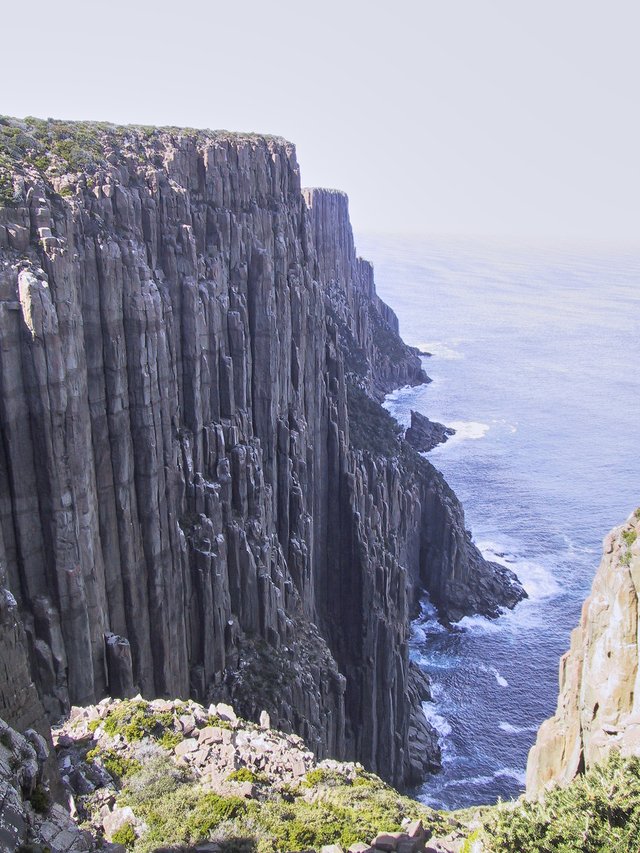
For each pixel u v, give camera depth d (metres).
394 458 121.56
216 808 36.50
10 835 24.38
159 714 44.78
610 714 40.94
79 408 49.56
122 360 54.31
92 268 52.16
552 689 108.00
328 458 92.56
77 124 71.19
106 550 54.53
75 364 48.72
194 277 65.06
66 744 41.62
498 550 149.88
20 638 39.09
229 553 68.06
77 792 37.84
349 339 189.50
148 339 55.91
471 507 171.00
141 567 57.47
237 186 76.81
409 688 100.94
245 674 66.38
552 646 118.06
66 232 50.59
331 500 93.00
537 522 164.00
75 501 49.19
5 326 45.00
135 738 42.25
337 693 78.00
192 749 41.91
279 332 79.62
